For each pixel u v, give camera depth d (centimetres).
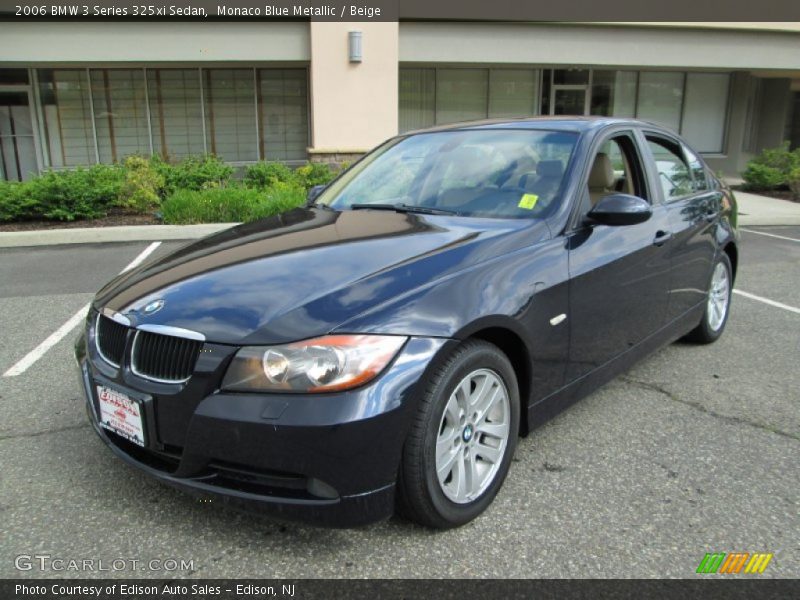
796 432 357
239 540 261
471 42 1396
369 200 375
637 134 408
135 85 1508
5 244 900
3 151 1519
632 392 409
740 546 260
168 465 257
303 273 269
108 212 1064
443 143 396
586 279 316
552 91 1659
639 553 255
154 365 253
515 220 320
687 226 418
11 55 1255
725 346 499
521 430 304
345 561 249
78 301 631
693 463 323
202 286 269
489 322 264
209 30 1299
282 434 225
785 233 1041
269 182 1233
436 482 252
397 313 245
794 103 1972
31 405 391
